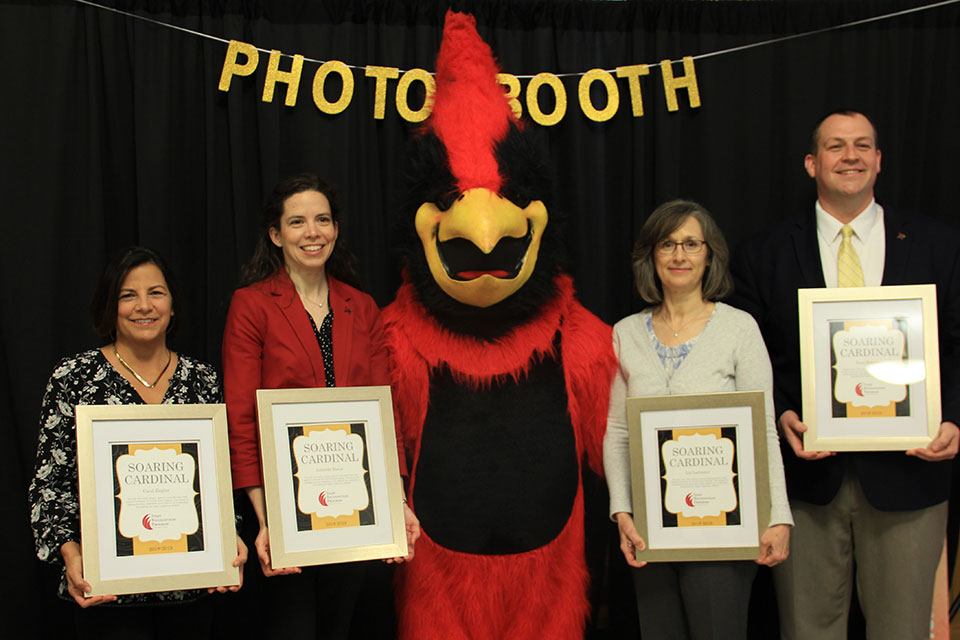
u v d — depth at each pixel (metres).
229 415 1.98
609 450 2.20
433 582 2.09
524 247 2.18
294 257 2.06
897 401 2.16
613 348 2.25
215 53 2.60
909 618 2.23
